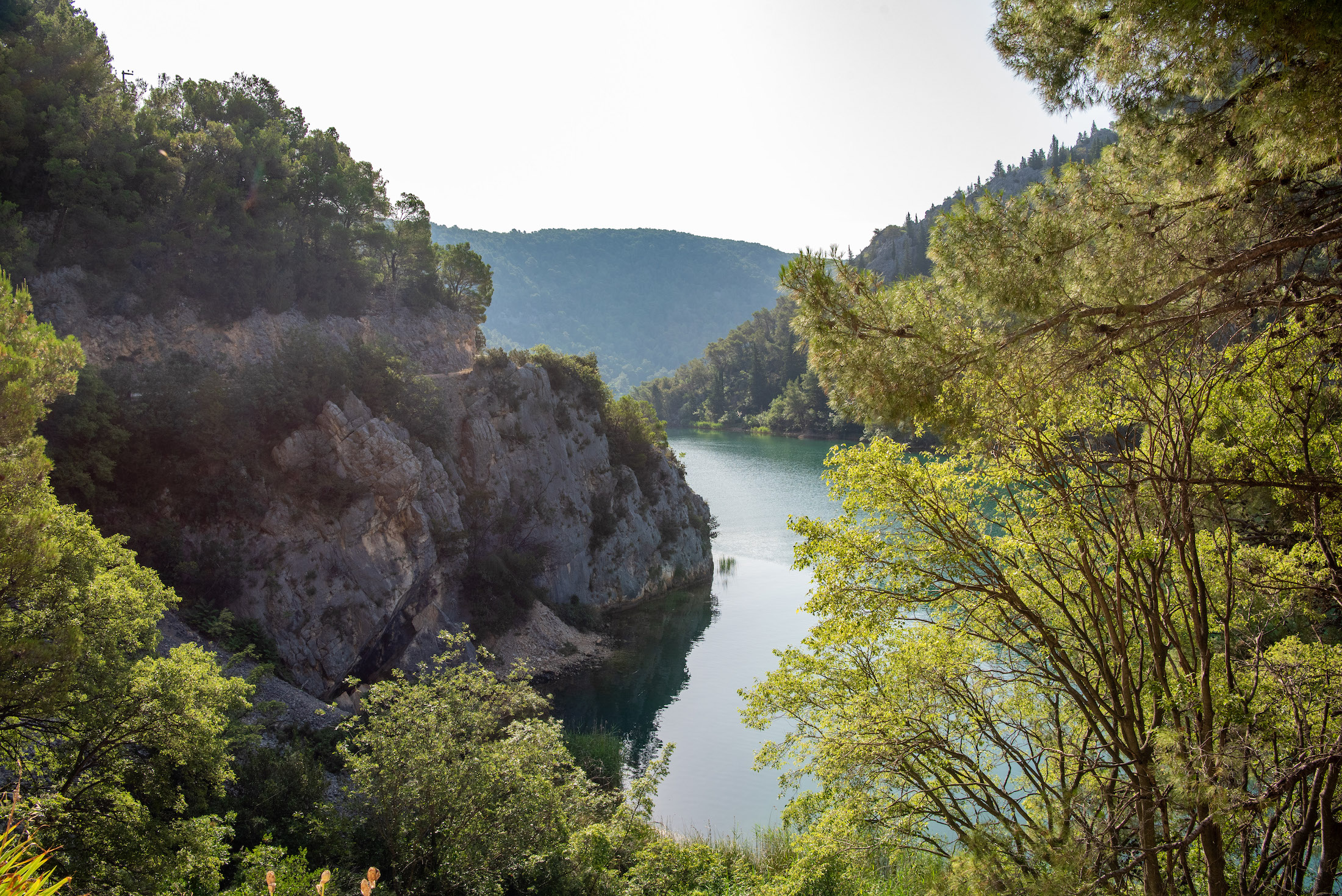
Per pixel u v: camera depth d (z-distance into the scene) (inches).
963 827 605.0
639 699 1574.8
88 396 1267.2
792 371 7691.9
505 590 1806.1
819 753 607.8
